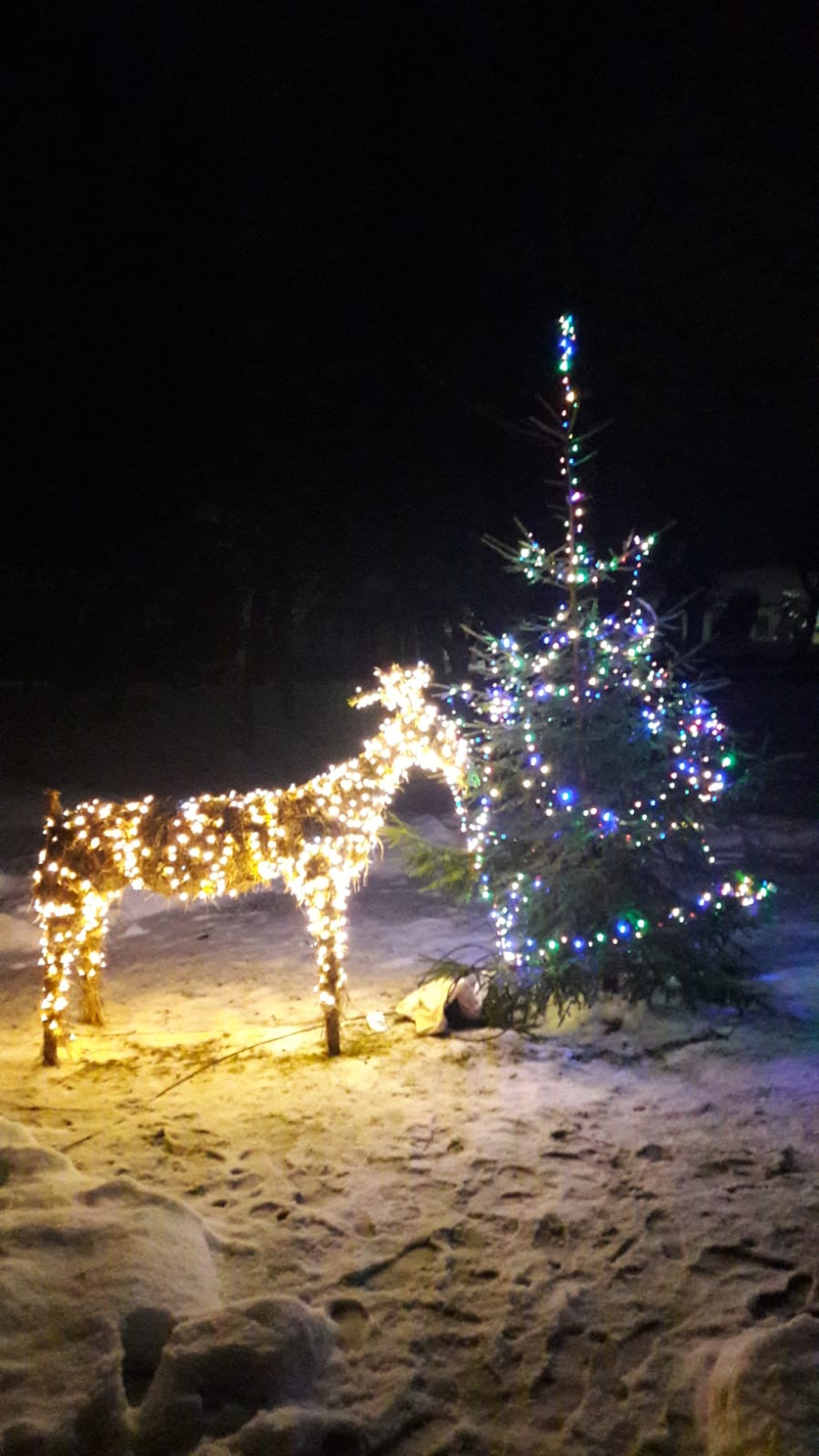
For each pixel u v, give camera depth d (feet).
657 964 18.95
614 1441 9.62
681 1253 12.19
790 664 69.77
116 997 21.65
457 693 21.09
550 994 19.13
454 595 50.39
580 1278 11.79
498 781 19.94
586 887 18.78
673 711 19.60
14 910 28.43
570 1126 15.19
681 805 19.52
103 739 48.52
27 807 38.06
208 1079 16.96
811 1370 9.70
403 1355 10.62
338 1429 9.66
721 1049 17.67
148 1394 9.69
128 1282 10.85
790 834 34.58
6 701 51.65
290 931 25.85
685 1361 10.44
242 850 17.81
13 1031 19.79
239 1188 13.66
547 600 45.24
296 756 48.01
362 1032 18.85
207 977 22.66
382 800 19.27
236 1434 9.43
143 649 53.47
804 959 22.20
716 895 19.45
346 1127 15.23
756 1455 9.04
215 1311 10.44
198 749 47.88
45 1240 11.48
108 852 17.84
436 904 27.84
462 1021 18.98
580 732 19.19
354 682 59.31
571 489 19.88
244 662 49.75
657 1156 14.37
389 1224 12.80
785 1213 12.91
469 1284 11.73
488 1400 10.14
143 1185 13.33
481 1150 14.52
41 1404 9.55
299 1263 12.01
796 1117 15.35
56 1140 14.79
